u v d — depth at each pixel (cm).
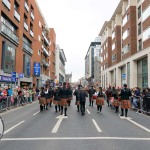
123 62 4378
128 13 4144
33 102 2988
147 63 3241
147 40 3275
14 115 1545
